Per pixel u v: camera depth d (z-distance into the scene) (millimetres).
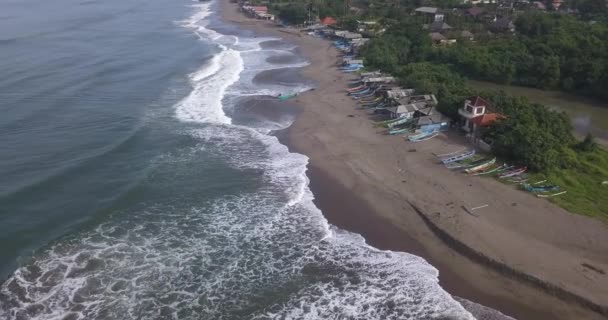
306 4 158125
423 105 63344
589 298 31047
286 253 36812
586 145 52344
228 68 91062
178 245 37406
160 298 32156
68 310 30609
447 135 57469
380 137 57594
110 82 78250
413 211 42062
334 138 57719
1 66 83750
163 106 68438
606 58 82000
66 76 79875
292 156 53062
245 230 39531
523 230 38406
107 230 38719
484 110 56688
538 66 83250
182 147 54625
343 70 88875
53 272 33719
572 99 78688
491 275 34156
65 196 43031
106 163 49531
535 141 48438
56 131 57156
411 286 33156
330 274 34531
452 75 79250
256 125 62531
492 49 93312
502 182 45812
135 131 57750
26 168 47594
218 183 46812
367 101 70625
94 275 33750
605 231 37844
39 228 38406
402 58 95562
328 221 41219
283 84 81375
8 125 57906
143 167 49156
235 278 34156
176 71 87375
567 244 36531
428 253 36781
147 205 42531
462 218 40250
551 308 31031
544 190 44031
